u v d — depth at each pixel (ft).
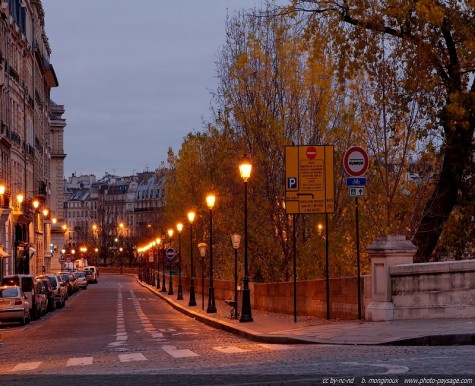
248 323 104.27
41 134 325.83
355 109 111.14
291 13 109.50
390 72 104.47
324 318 98.22
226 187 158.71
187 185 238.48
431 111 106.42
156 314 157.48
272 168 137.59
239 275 151.64
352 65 105.09
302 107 135.74
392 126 104.78
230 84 143.02
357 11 104.27
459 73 106.63
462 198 115.14
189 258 241.14
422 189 111.96
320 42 108.47
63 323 134.62
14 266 233.76
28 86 272.10
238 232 152.05
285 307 119.14
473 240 115.75
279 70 136.46
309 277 125.59
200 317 131.54
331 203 99.14
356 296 86.99
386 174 103.60
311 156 99.45
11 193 223.71
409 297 76.89
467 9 104.94
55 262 425.28
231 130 147.33
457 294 75.31
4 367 63.98
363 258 118.42
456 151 108.58
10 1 231.50
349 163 83.71
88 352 74.84
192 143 238.68
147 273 396.78
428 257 117.08
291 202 99.09
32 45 285.84
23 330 120.37
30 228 272.10
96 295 269.23
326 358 55.26
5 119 219.41
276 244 138.51
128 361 62.75
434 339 61.87
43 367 61.87
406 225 109.81
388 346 62.59
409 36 104.78
